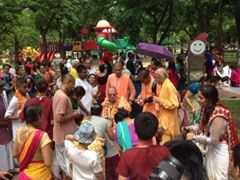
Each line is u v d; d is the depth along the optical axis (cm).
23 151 436
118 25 2478
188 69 1075
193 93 687
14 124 665
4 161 672
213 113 444
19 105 667
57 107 577
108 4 2462
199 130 474
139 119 334
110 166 551
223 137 446
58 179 605
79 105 683
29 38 3272
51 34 3553
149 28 2838
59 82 1084
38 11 1995
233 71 1780
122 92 757
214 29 3444
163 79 637
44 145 436
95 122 545
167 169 221
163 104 625
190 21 3231
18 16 1878
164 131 627
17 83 673
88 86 790
